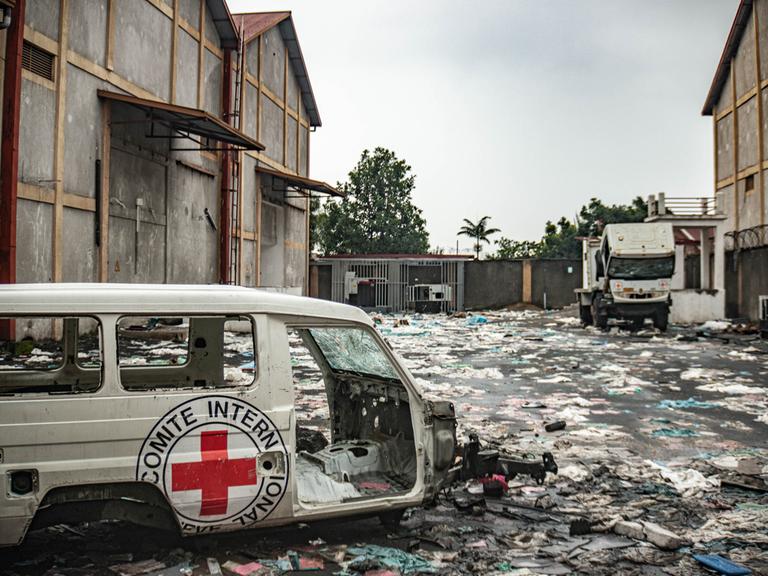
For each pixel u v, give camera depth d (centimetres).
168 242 2266
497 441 765
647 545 457
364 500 438
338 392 557
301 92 3753
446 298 3909
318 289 4003
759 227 2970
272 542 438
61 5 1639
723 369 1440
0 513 349
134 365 524
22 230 1517
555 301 3953
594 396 1100
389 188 5791
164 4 2202
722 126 3522
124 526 450
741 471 653
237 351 700
